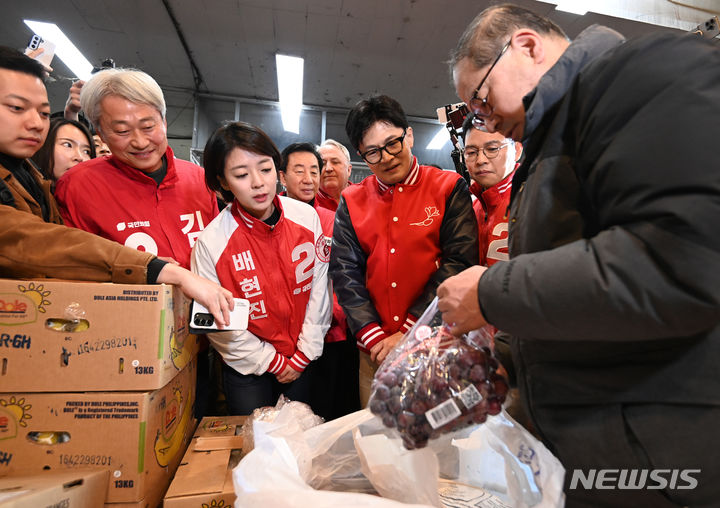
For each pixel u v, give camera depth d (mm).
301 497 575
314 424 1024
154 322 926
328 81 4879
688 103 473
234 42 4230
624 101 525
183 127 5617
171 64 4660
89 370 906
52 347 895
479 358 681
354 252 1461
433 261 1368
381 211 1427
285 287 1433
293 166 2055
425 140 6008
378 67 4555
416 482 666
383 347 1291
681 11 3766
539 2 3480
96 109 1322
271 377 1468
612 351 582
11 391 886
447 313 686
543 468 608
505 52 704
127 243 1397
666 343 548
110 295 915
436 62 4410
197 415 1557
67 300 899
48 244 1016
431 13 3695
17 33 4223
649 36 545
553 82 635
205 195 1559
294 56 4410
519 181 769
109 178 1416
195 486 924
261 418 1062
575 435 607
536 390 658
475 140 1383
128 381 916
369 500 560
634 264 475
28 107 1122
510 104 720
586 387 598
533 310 542
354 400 1896
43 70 1181
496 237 1351
